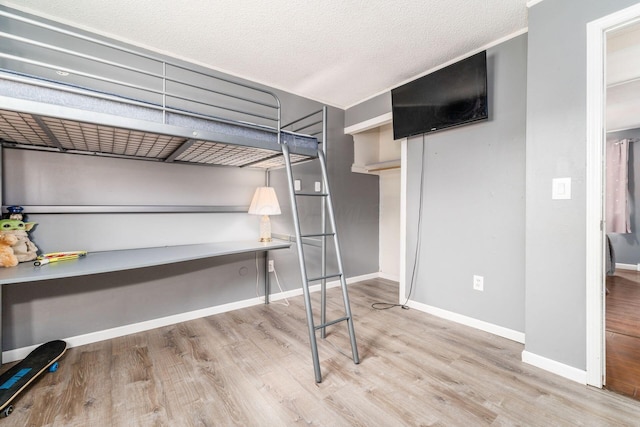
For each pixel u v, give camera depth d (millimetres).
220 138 1654
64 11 1891
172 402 1471
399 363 1842
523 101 2098
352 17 1977
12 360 1833
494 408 1429
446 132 2588
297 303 3016
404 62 2600
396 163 3420
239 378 1678
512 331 2166
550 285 1738
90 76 1371
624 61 2309
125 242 2225
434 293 2693
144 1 1802
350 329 1870
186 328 2373
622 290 3396
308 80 2955
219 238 2695
